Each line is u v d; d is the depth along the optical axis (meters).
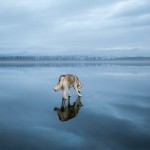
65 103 15.80
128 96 18.81
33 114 12.88
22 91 21.97
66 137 9.11
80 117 12.16
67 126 10.58
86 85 26.02
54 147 8.04
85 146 8.14
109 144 8.33
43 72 50.19
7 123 11.12
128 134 9.45
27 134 9.48
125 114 12.84
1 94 20.23
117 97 18.27
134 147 8.02
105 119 11.73
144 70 55.72
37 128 10.32
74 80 17.88
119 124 10.84
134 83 28.20
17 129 10.16
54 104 15.48
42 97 18.50
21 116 12.44
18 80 32.66
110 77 36.50
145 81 30.42
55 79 33.72
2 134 9.48
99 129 10.11
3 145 8.22
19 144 8.33
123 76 38.28
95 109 13.97
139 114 12.80
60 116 12.39
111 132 9.70
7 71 54.84
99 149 7.85
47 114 12.85
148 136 9.19
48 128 10.28
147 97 18.34
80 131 9.84
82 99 17.27
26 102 16.41
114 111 13.51
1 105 15.42
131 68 67.25
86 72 49.38
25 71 54.66
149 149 7.83
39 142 8.55
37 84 27.67
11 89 23.45
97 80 31.62
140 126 10.56
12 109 14.20
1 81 31.45
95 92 20.81
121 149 7.84
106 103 15.77
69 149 7.86
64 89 17.02
